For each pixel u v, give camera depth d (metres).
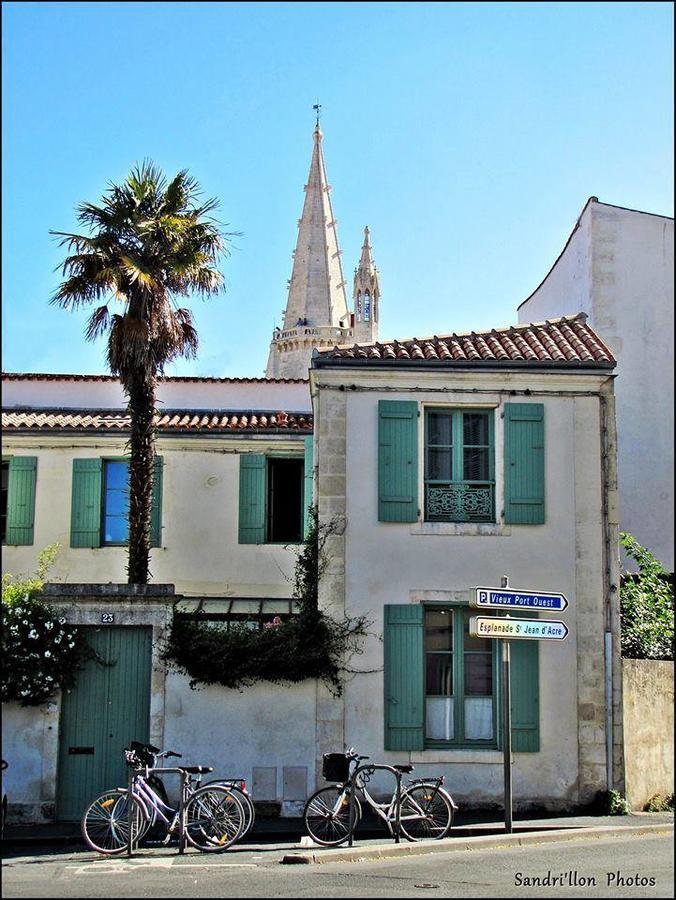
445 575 15.83
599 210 24.08
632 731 16.11
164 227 17.33
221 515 20.05
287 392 22.16
